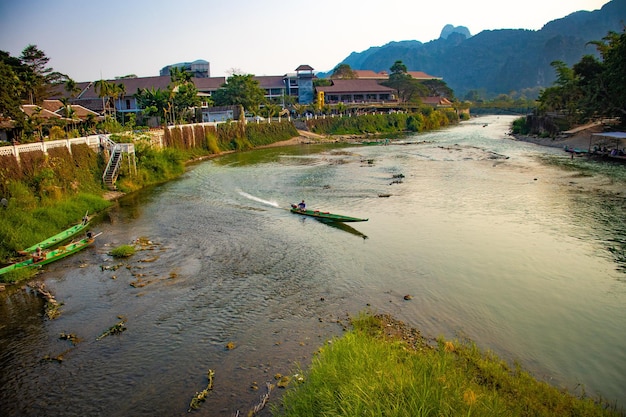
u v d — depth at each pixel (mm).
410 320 19391
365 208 39062
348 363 14336
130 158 49938
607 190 42750
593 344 17500
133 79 100062
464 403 12258
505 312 20062
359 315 19812
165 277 24578
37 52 72312
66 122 54750
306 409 12914
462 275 24188
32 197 33500
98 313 20828
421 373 13727
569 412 13070
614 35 82438
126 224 35000
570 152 70000
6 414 14531
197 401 14617
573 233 30609
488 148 81250
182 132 74562
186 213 38250
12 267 25250
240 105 99625
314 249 28641
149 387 15562
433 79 191875
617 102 69938
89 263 26875
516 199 40531
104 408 14641
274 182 52562
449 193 43969
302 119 116500
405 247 28766
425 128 140750
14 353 17906
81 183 42000
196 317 20188
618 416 13039
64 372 16578
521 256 26766
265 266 25906
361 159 71375
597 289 22250
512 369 15711
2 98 39594
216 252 28328
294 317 19938
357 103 144125
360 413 11828
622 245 28078
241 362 16719
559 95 92000
